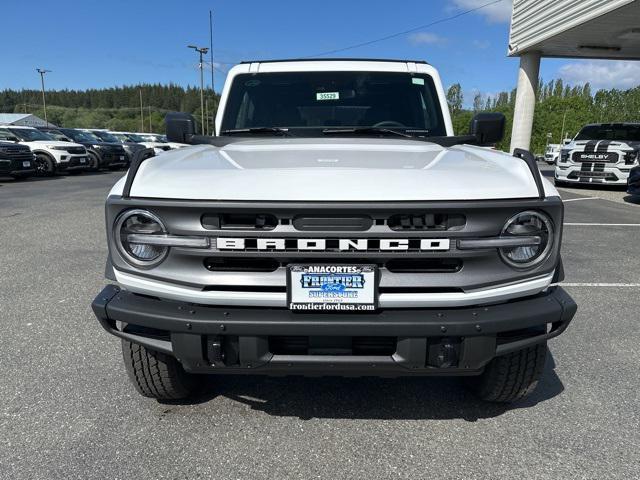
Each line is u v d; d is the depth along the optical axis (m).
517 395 2.49
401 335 1.94
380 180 1.97
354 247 1.92
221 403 2.67
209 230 1.94
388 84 3.48
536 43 15.89
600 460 2.20
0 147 14.62
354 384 2.89
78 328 3.64
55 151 17.20
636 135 13.28
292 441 2.34
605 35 14.58
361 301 1.94
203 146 2.87
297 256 1.93
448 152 2.56
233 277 1.97
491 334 1.99
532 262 2.01
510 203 1.94
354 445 2.31
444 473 2.12
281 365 2.01
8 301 4.20
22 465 2.15
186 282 1.99
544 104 76.88
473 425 2.48
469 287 1.97
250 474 2.11
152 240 1.99
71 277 4.91
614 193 12.80
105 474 2.10
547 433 2.40
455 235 1.92
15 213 8.96
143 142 27.61
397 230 1.91
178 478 2.08
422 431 2.43
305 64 3.56
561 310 2.05
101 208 9.62
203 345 2.02
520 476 2.10
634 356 3.25
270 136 3.26
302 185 1.94
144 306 2.04
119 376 2.95
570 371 3.04
